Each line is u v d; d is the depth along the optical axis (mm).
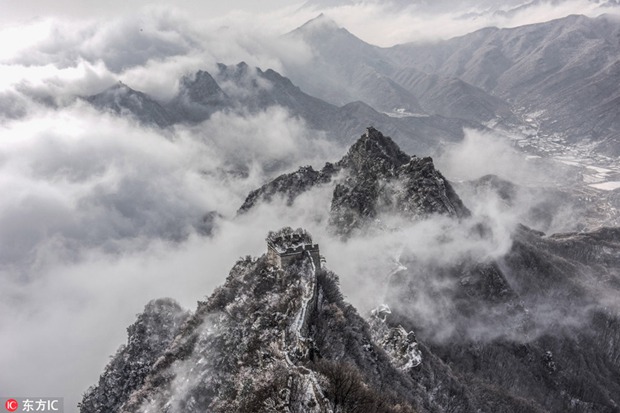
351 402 89562
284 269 142375
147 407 133375
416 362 141250
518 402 165625
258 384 97438
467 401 146500
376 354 123500
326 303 131000
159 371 144875
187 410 121438
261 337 117500
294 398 89625
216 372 124125
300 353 102875
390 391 108438
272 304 128500
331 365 97500
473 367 186250
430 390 136750
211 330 139625
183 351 145000
